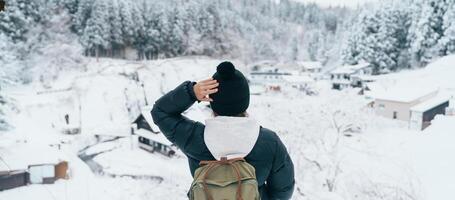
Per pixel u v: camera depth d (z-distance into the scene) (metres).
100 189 13.88
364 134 17.17
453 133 17.69
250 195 1.05
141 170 16.86
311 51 82.69
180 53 58.41
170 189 12.16
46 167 14.05
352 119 14.88
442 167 12.97
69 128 26.97
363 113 16.06
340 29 78.56
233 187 1.08
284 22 103.25
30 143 17.20
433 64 42.44
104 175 15.91
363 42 53.84
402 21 52.34
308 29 101.94
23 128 23.92
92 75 40.16
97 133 26.03
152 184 13.79
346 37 61.47
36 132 24.38
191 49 57.78
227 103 1.23
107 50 52.53
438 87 32.91
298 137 13.20
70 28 49.62
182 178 13.62
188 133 1.25
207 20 60.78
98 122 31.05
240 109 1.26
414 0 52.41
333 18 106.12
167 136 1.31
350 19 71.56
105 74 41.03
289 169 1.29
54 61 40.09
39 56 39.00
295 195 10.27
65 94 35.03
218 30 61.78
